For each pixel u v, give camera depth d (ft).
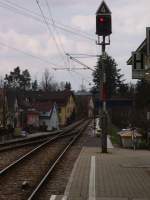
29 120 305.73
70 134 229.04
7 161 90.22
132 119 174.91
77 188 53.21
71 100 465.06
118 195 48.49
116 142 155.53
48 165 83.51
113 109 293.43
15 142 158.20
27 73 620.49
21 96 342.44
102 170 70.13
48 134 232.53
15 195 51.60
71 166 81.15
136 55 80.12
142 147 125.49
